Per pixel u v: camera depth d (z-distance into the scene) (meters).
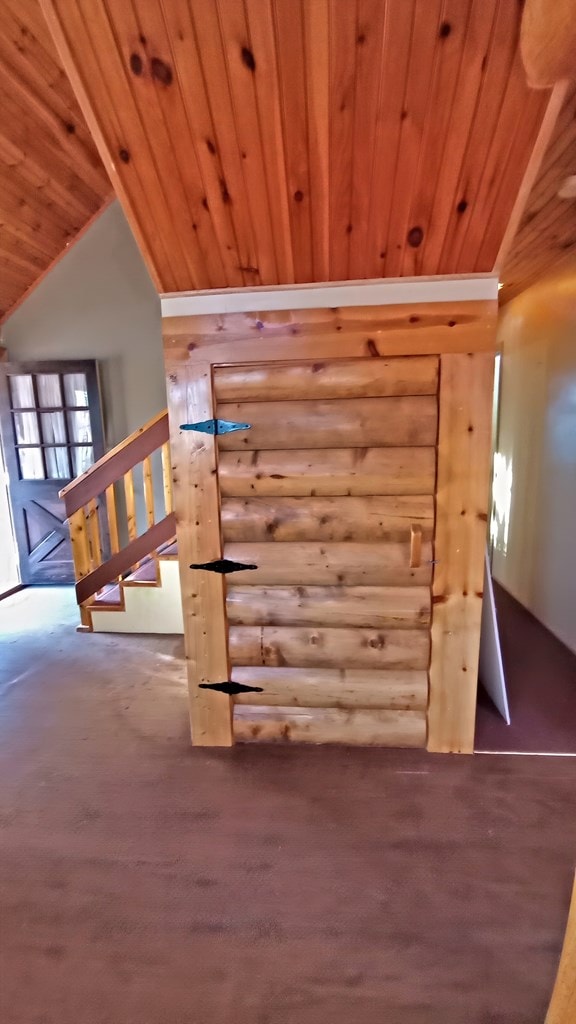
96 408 4.77
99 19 1.39
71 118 3.52
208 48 1.43
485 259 1.93
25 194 3.83
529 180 1.66
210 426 2.20
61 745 2.51
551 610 3.72
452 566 2.21
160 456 4.89
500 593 4.61
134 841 1.92
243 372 2.15
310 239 1.90
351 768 2.28
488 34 1.36
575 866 1.76
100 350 4.82
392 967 1.46
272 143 1.63
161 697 2.95
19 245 4.21
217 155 1.67
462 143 1.60
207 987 1.42
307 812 2.03
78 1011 1.37
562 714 2.66
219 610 2.36
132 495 4.14
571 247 3.08
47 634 3.88
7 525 5.03
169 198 1.80
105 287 4.73
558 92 1.44
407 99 1.51
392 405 2.10
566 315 3.42
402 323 2.04
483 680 2.85
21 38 2.84
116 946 1.54
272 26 1.38
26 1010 1.38
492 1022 1.33
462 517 2.16
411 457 2.13
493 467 5.06
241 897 1.68
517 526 4.39
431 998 1.38
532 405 4.03
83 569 3.92
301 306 2.07
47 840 1.93
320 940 1.54
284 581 2.31
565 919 1.59
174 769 2.31
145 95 1.54
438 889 1.69
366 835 1.91
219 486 2.26
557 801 2.06
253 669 2.41
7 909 1.66
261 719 2.44
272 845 1.88
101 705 2.87
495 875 1.74
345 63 1.43
